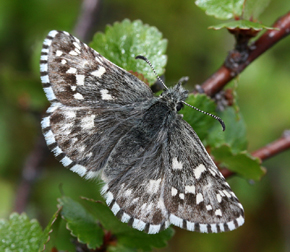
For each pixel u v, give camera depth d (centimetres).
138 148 13
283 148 14
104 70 13
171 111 13
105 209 13
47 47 13
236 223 13
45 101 15
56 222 13
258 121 17
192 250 17
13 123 17
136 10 18
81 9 15
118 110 13
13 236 13
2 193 17
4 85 15
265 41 13
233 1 13
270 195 17
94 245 13
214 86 13
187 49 18
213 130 14
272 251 17
